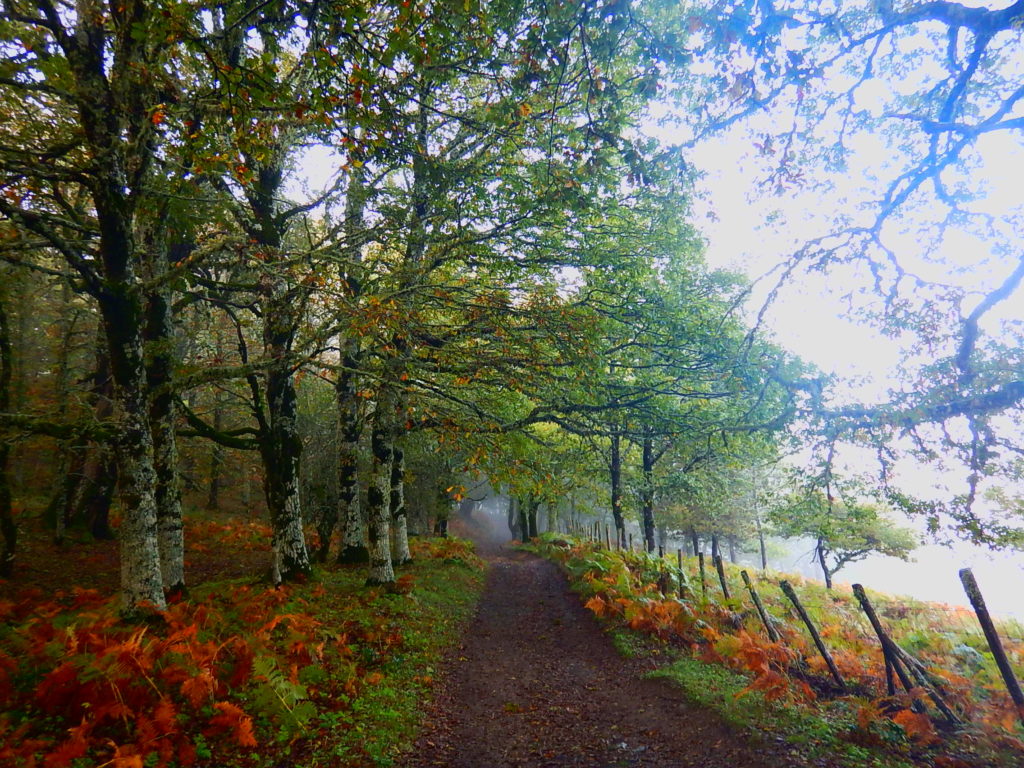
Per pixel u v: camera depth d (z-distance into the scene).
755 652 6.54
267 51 6.48
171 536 10.12
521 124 8.99
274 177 11.73
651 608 9.97
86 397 14.95
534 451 14.25
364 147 7.49
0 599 10.38
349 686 6.86
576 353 10.00
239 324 13.24
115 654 5.40
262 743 5.43
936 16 6.10
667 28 5.99
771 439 8.98
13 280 11.42
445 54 6.53
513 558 26.84
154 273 10.52
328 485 21.05
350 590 12.22
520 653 9.63
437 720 6.63
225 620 8.34
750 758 5.04
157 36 5.84
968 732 5.02
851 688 6.59
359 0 5.63
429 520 31.03
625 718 6.45
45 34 7.90
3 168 7.20
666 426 11.16
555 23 5.36
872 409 7.05
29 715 5.18
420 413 11.53
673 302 11.67
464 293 10.70
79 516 18.11
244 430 12.56
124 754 4.58
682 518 27.06
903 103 8.41
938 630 12.41
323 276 9.37
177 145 8.12
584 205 7.06
